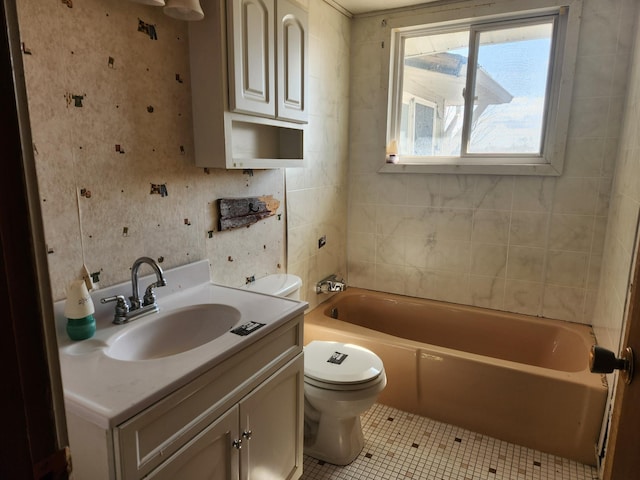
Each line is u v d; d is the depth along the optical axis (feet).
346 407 5.76
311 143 8.34
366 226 10.14
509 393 6.64
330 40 8.64
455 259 9.32
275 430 4.80
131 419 2.99
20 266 1.19
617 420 2.32
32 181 1.23
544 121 8.29
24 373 1.22
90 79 4.19
